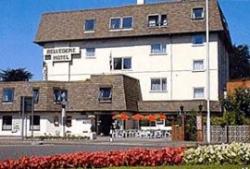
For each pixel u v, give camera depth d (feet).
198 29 178.09
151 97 183.52
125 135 158.40
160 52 183.83
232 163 50.44
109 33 188.75
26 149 93.09
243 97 131.13
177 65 181.78
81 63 192.54
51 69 195.31
